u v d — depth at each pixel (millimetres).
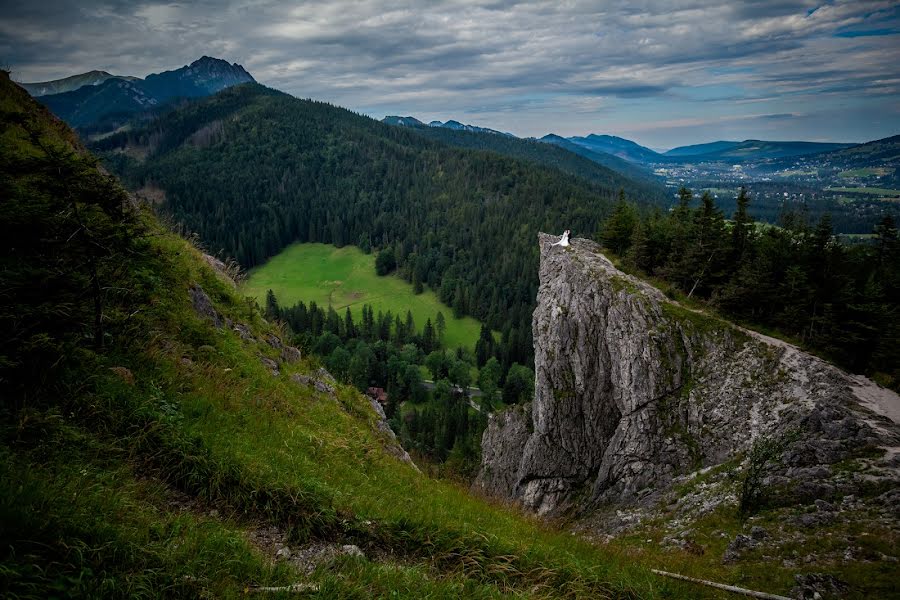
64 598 5328
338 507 9891
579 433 54562
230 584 6730
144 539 6734
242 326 18516
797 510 22328
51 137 18766
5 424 7484
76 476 7242
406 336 137500
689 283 59469
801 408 36625
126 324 11484
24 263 8898
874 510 19672
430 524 10492
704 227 58062
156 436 8969
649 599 10891
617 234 71500
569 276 60062
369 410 20484
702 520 26656
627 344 50312
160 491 8266
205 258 23656
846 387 37406
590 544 14578
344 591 7391
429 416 98375
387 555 9516
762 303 51125
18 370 8109
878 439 25703
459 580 9078
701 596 12320
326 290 186375
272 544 8484
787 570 15820
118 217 10195
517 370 116188
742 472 31469
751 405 41031
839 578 14586
